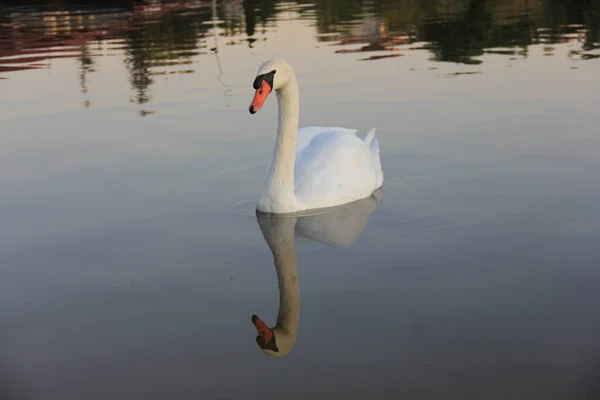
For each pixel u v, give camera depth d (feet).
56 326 19.65
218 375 17.20
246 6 86.28
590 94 42.01
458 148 34.22
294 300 20.61
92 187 30.68
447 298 20.38
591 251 22.98
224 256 23.86
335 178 28.55
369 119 39.27
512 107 40.34
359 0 86.89
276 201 27.55
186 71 51.67
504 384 16.42
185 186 30.71
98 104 43.98
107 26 74.08
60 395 16.57
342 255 23.59
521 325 18.83
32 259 23.91
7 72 53.72
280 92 27.20
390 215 26.96
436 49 57.82
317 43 61.36
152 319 19.85
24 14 83.41
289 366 17.43
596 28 63.05
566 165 31.14
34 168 33.14
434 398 16.02
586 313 19.27
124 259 23.76
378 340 18.37
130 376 17.24
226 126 38.86
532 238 24.16
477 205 27.40
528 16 71.46
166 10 84.94
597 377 16.56
